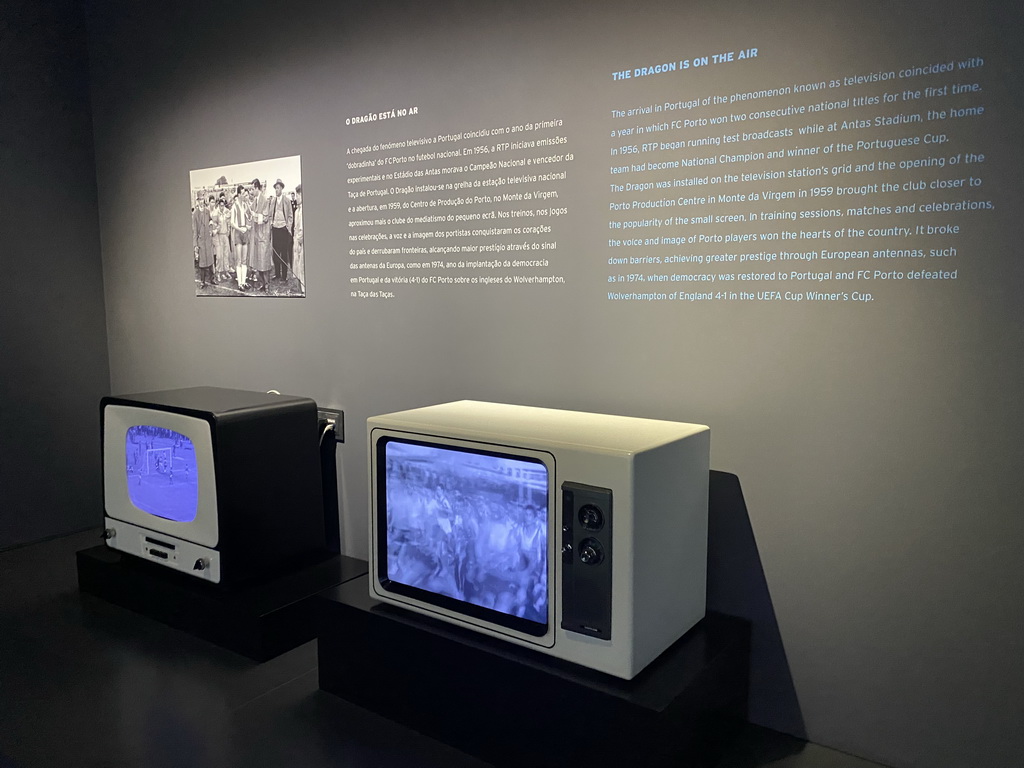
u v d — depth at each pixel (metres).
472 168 2.25
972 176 1.56
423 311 2.42
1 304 3.05
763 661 1.90
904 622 1.72
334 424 2.69
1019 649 1.60
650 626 1.63
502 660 1.69
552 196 2.11
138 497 2.47
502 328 2.25
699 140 1.85
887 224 1.65
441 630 1.81
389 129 2.42
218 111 2.86
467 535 1.80
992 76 1.52
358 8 2.44
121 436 2.49
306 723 1.88
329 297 2.66
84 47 3.25
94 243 3.35
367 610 1.92
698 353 1.91
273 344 2.85
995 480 1.59
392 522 1.94
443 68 2.27
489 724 1.72
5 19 2.99
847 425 1.74
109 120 3.23
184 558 2.35
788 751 1.81
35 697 1.98
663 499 1.63
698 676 1.62
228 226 2.90
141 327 3.28
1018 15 1.49
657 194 1.93
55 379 3.25
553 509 1.62
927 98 1.59
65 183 3.23
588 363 2.10
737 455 1.88
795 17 1.71
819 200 1.72
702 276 1.88
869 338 1.69
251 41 2.73
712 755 1.74
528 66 2.10
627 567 1.53
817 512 1.79
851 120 1.67
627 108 1.95
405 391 2.51
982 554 1.62
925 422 1.65
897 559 1.71
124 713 1.91
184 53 2.93
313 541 2.53
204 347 3.07
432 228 2.36
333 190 2.59
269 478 2.36
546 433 1.71
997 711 1.64
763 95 1.76
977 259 1.57
